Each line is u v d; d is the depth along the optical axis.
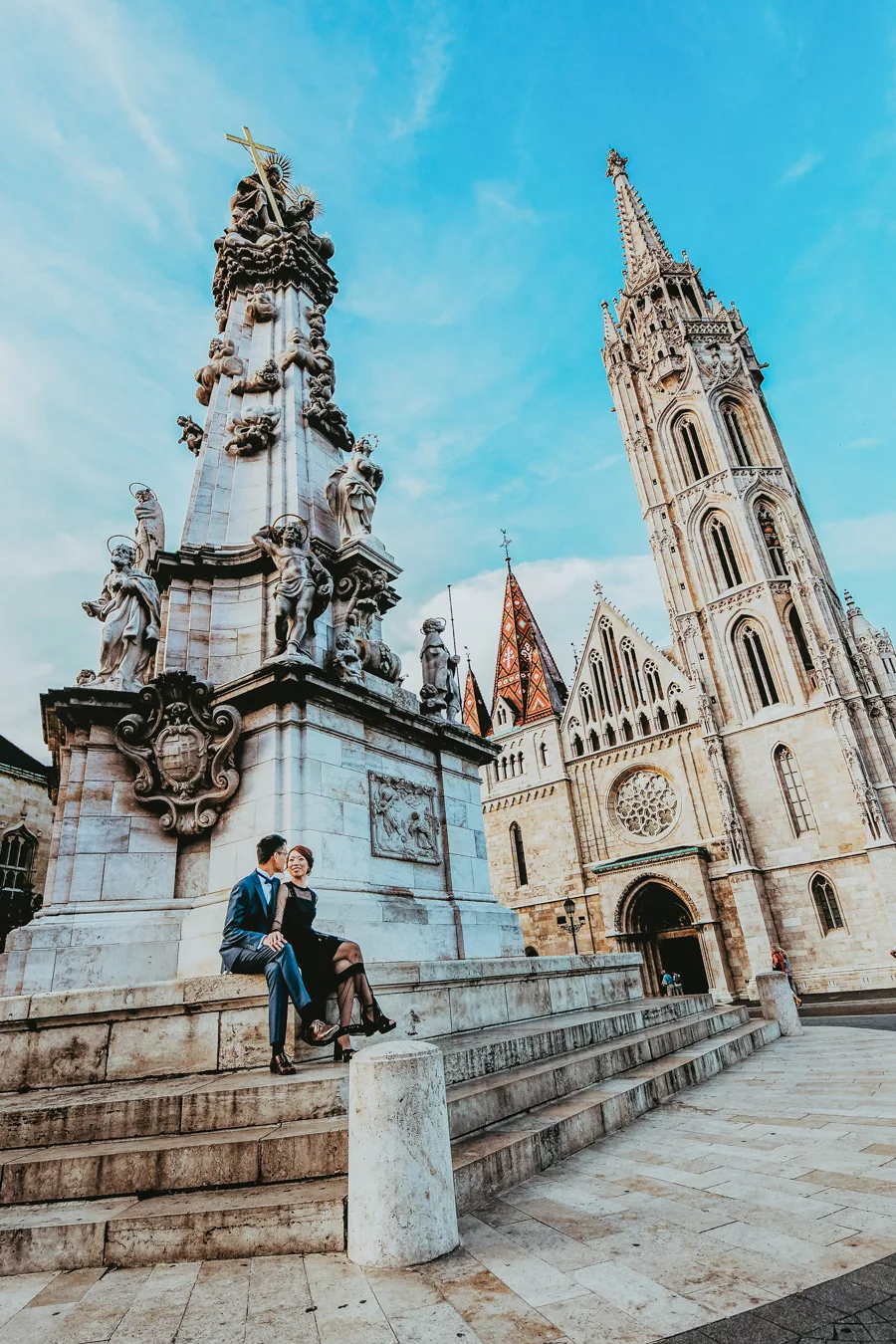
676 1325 3.33
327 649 12.40
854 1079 9.81
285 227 18.95
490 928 12.26
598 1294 3.70
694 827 49.00
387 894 10.67
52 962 9.06
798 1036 16.44
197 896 10.20
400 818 11.62
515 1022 10.19
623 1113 7.82
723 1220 4.68
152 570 13.29
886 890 40.50
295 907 6.99
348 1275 4.10
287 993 6.40
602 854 52.47
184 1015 6.88
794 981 38.59
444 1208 4.43
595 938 50.34
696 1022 12.95
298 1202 4.57
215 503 14.11
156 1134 5.64
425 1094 4.62
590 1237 4.50
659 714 53.19
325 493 14.95
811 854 44.06
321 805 10.09
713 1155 6.32
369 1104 4.55
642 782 52.31
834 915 43.00
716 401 59.84
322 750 10.42
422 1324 3.47
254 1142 5.10
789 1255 4.04
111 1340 3.43
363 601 13.26
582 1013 11.60
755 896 43.94
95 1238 4.53
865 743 44.84
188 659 12.25
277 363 15.96
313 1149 5.08
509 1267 4.10
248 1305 3.76
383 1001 7.88
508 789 57.94
